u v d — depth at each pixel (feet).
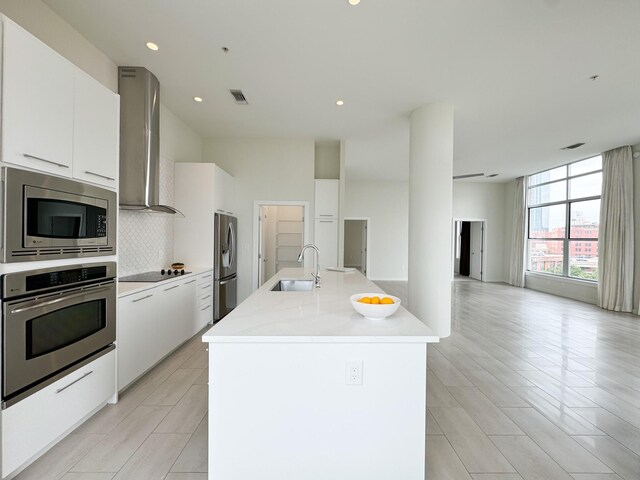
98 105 6.95
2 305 4.87
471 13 7.77
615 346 12.18
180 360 10.33
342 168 17.90
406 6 7.57
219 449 4.61
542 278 25.21
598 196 20.90
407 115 14.29
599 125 15.12
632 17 7.75
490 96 12.19
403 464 4.66
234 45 9.27
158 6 7.68
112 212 7.40
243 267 17.93
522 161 22.31
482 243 31.35
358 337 4.50
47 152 5.61
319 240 18.07
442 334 12.85
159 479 5.22
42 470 5.38
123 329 7.95
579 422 7.09
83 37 8.91
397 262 30.68
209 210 14.17
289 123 15.49
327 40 8.95
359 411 4.62
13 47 4.96
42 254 5.50
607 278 18.75
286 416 4.60
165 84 11.64
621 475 5.47
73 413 6.25
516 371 9.85
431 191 12.80
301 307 6.24
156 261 12.84
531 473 5.49
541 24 8.08
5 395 4.91
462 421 7.09
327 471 4.64
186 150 15.81
